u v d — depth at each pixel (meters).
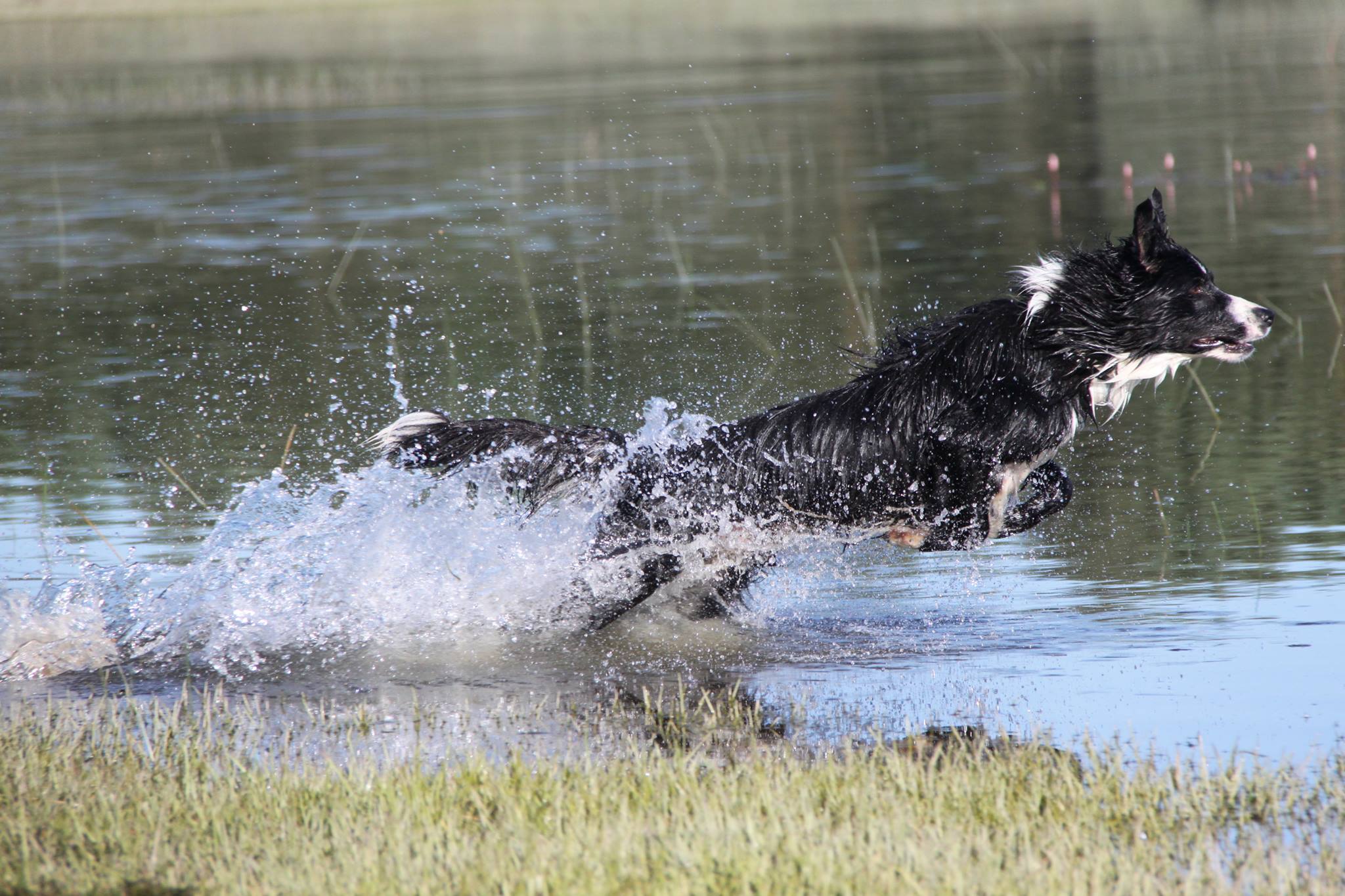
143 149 35.38
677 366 17.03
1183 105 36.72
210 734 8.45
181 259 24.22
